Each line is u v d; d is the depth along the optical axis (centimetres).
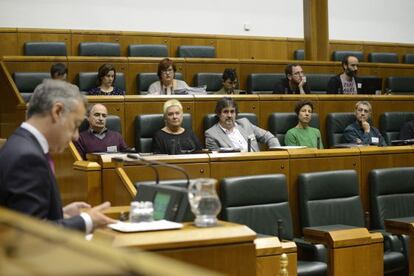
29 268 69
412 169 364
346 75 534
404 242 332
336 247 289
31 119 168
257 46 729
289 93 509
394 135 478
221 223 156
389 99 486
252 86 539
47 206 162
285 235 313
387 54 752
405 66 612
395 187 358
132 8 711
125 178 274
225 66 545
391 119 477
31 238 83
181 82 489
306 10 638
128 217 186
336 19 818
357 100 475
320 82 562
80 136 373
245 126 416
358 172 356
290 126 444
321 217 330
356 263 292
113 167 280
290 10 788
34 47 595
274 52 737
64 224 152
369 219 357
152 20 721
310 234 302
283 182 318
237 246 149
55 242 80
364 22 832
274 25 780
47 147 169
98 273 65
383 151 365
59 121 167
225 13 756
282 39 739
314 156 342
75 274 65
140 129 402
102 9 698
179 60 531
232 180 305
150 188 167
